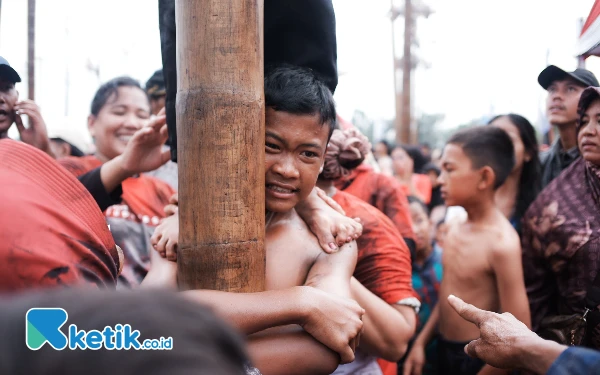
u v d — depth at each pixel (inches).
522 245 86.1
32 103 92.5
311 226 53.4
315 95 46.4
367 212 76.8
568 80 99.7
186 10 41.3
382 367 91.0
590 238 72.1
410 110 436.5
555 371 38.0
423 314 111.7
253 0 41.5
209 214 41.6
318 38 53.6
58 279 33.6
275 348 42.8
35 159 39.5
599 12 76.5
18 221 33.3
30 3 132.8
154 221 99.3
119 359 15.8
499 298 85.4
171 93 55.3
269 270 49.8
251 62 41.6
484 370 80.3
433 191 183.9
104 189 80.4
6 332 16.3
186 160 42.1
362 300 64.9
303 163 47.2
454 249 91.4
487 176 87.6
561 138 103.8
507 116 108.2
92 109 110.7
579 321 72.0
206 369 15.9
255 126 41.9
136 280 91.0
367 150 79.4
